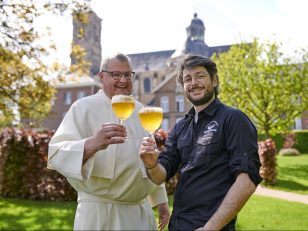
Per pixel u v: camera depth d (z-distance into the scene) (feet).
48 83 34.14
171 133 9.16
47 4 30.04
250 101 65.16
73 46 36.11
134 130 9.82
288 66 62.85
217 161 7.70
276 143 89.76
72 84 154.92
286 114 65.62
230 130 7.61
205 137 7.87
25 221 22.06
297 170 49.93
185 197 7.88
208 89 8.13
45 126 153.79
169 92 150.71
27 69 32.50
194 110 8.66
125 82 9.44
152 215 10.18
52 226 20.97
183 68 8.42
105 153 9.15
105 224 9.11
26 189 30.30
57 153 8.63
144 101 169.58
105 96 9.99
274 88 62.28
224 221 7.02
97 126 9.57
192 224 7.58
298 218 23.25
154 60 203.72
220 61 70.54
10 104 34.09
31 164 30.35
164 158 8.66
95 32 218.18
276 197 31.55
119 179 9.25
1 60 30.96
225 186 7.59
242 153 7.34
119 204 9.40
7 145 30.76
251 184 7.16
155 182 8.34
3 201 28.94
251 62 65.87
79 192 9.57
